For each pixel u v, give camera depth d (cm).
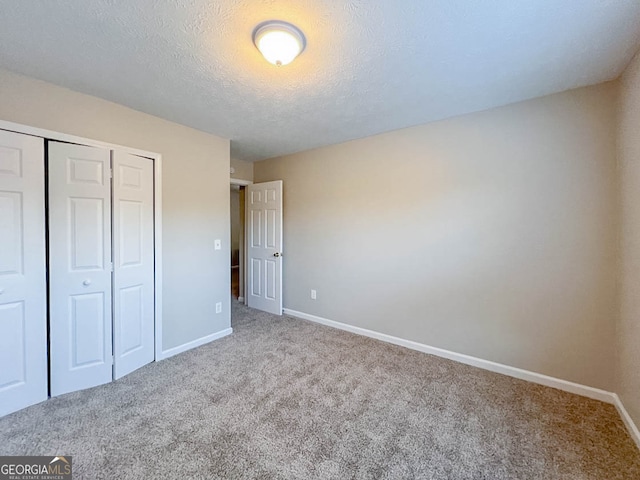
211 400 204
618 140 193
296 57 169
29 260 193
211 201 310
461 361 265
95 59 172
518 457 156
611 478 143
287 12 134
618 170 194
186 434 170
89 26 143
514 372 239
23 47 160
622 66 180
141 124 249
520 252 235
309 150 375
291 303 405
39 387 198
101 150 224
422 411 194
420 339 289
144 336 255
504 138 238
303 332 339
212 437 168
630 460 154
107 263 228
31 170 192
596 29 145
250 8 131
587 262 210
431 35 150
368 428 177
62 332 208
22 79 189
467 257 260
